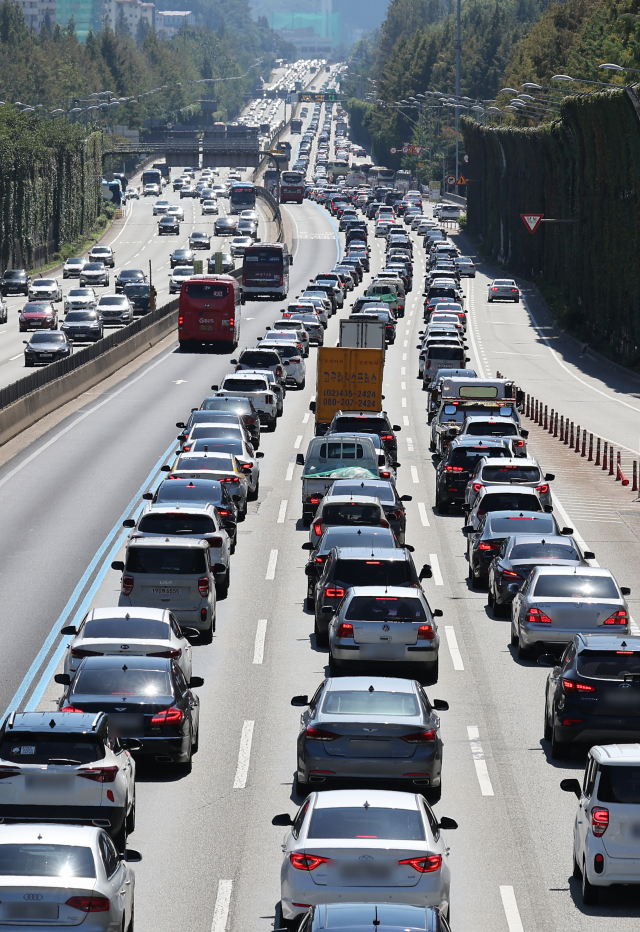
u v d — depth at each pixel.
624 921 53.25
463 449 149.00
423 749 63.91
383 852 45.50
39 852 43.56
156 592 96.81
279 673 90.19
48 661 91.62
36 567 119.69
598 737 71.88
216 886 56.75
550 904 55.06
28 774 56.84
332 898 45.22
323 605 94.56
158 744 68.62
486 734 78.38
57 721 58.69
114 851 46.47
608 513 149.12
